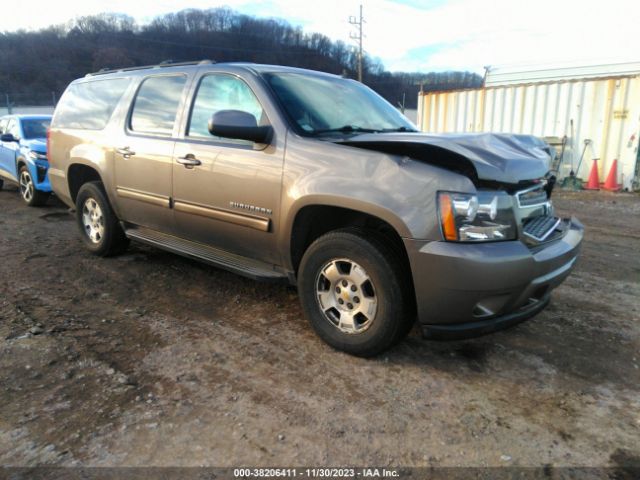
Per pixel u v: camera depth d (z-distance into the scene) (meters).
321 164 3.13
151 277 4.64
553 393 2.85
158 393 2.73
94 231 5.25
